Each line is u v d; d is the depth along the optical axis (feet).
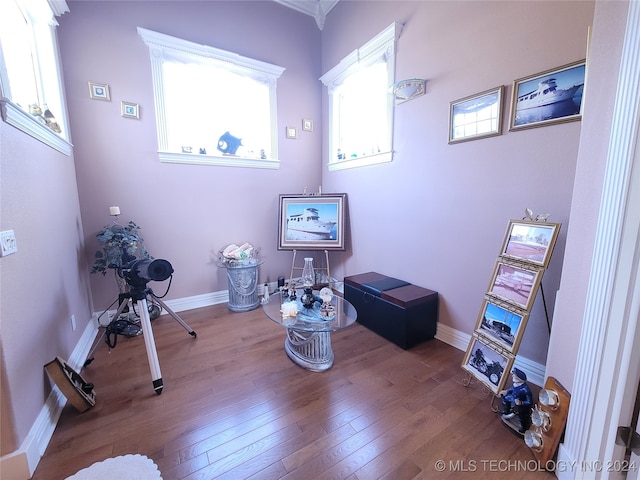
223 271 10.93
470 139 6.81
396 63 8.64
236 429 4.93
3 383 3.90
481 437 4.75
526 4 5.62
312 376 6.41
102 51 8.32
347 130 11.53
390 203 9.36
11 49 5.70
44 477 4.06
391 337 7.88
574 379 3.89
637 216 3.17
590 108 3.80
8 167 4.29
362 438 4.74
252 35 10.56
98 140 8.52
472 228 7.00
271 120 11.30
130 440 4.70
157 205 9.54
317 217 11.32
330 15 11.48
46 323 5.29
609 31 3.53
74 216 7.75
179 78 9.73
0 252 3.89
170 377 6.39
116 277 8.77
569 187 5.30
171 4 9.07
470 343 6.15
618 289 3.34
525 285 5.24
